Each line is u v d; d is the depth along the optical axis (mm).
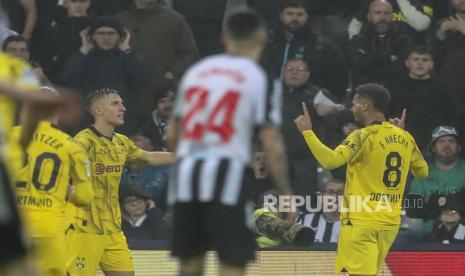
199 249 21688
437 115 44031
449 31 45531
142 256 37656
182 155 21438
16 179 28609
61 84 42531
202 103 21344
